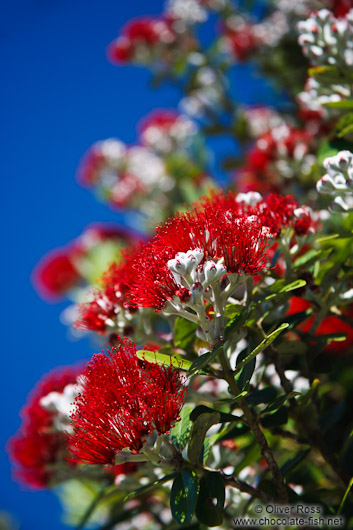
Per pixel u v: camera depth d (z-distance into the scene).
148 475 0.86
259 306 0.83
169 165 1.92
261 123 1.72
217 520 0.73
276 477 0.75
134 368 0.72
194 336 0.82
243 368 0.75
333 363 0.86
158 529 1.04
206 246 0.73
